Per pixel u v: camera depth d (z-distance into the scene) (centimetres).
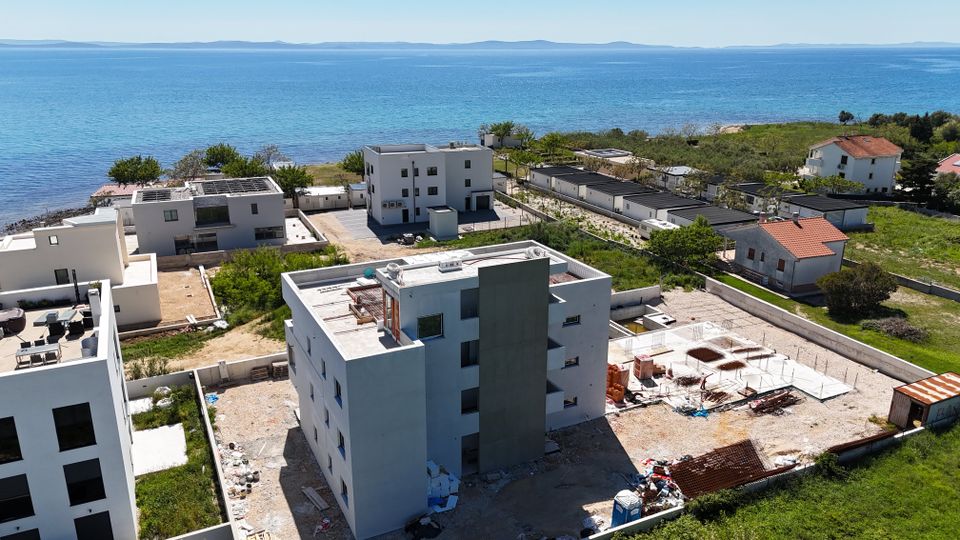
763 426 4141
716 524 3238
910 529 3225
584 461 3797
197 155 11444
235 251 7331
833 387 4584
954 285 6544
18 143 17638
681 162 11800
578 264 4103
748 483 3478
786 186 10550
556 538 3186
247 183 8356
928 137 15112
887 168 10381
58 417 2748
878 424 4162
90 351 2995
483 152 9306
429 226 8662
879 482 3575
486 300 3397
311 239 8094
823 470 3622
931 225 8575
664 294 6388
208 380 4566
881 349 5109
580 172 10862
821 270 6391
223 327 5609
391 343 3288
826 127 17150
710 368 4828
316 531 3209
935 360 4916
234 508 3356
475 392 3581
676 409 4306
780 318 5656
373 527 3178
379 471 3105
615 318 5959
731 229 7088
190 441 3928
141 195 7575
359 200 9894
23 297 3578
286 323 4012
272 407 4312
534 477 3656
